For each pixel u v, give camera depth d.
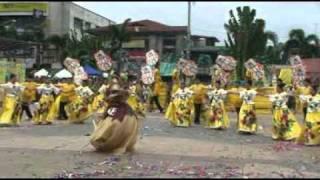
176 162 12.10
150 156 12.99
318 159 13.25
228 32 44.69
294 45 78.00
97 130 13.51
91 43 55.72
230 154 13.59
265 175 10.38
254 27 43.50
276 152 14.32
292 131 17.33
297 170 11.39
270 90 31.12
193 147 14.72
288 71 26.53
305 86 21.31
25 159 12.40
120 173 10.57
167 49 76.19
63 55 56.22
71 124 21.72
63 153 13.36
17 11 59.34
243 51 42.75
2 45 34.66
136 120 13.84
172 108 21.55
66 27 70.88
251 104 19.36
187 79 29.94
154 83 30.59
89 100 22.22
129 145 13.63
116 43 58.56
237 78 39.88
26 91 23.14
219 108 20.73
